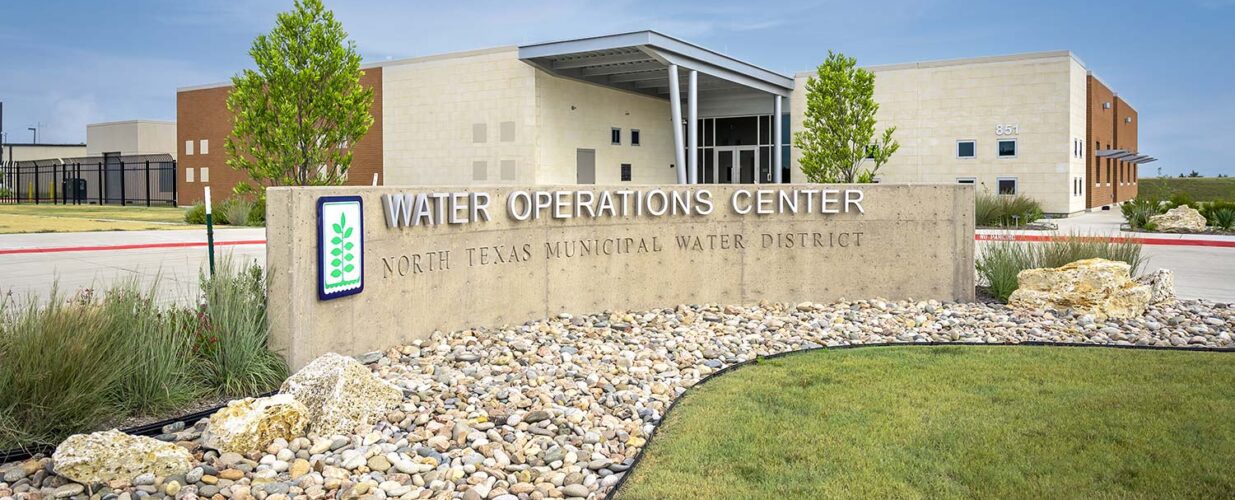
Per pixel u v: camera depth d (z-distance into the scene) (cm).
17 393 522
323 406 565
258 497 458
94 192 5691
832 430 560
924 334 905
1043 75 3250
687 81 3469
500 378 707
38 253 1753
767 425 572
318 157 2708
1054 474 477
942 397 634
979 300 1131
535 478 499
